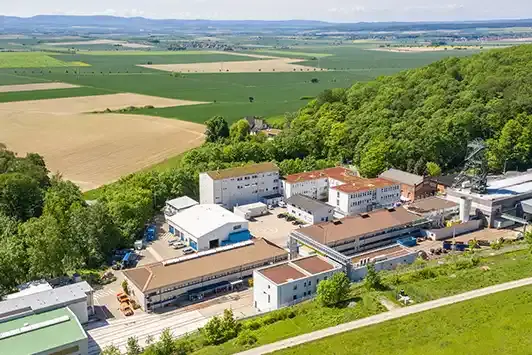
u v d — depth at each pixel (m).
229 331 111.50
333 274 130.62
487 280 127.38
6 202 180.88
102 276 148.12
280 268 136.00
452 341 100.75
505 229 179.62
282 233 179.88
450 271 135.88
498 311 110.69
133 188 194.50
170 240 173.75
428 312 112.62
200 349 107.75
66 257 145.12
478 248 160.25
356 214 181.50
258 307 133.25
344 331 107.69
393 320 110.50
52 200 179.38
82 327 113.94
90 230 156.75
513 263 138.75
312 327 110.69
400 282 130.12
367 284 127.69
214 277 141.75
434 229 174.00
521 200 186.88
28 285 134.75
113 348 105.00
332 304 120.81
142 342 117.12
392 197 199.50
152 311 131.88
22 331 109.25
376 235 166.00
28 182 185.50
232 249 152.38
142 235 178.75
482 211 182.00
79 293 126.31
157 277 136.12
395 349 99.75
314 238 156.50
